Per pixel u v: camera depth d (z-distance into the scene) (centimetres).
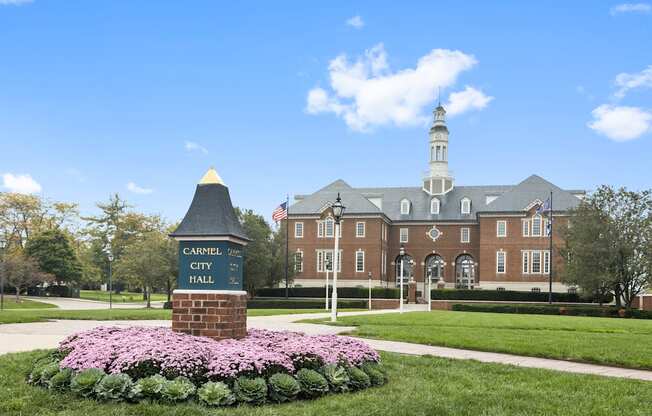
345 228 7331
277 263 6272
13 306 5338
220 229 1200
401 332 2125
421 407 890
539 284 6806
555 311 4847
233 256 1246
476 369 1302
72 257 7688
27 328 2253
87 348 1040
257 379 930
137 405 861
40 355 1347
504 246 6950
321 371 1033
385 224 7562
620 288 5088
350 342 1217
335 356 1070
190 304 1199
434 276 7688
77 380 915
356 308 5534
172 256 5450
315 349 1073
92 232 9500
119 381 901
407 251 7694
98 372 938
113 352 990
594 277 4841
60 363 1003
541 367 1384
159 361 944
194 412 838
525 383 1136
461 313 4034
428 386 1077
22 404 861
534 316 3703
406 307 5928
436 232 7644
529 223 6906
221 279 1198
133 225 9388
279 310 4309
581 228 5031
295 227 7488
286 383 937
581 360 1531
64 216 8288
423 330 2220
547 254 6806
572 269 5022
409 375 1205
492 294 6312
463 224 7562
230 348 1021
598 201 5081
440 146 7950
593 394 1039
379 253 7225
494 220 7025
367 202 7375
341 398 958
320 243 7394
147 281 5394
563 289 6725
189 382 916
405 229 7744
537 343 1788
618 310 4644
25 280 6222
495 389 1064
